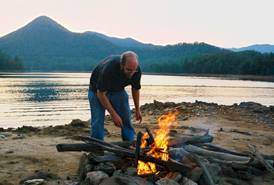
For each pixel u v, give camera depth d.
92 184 2.93
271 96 25.25
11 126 10.46
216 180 3.18
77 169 3.58
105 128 6.14
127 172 2.95
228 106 9.85
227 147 4.76
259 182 3.43
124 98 3.55
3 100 19.56
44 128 6.23
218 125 6.85
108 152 3.27
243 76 87.00
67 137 5.23
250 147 3.97
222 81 55.97
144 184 2.78
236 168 3.57
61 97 21.94
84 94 24.55
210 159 3.53
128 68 3.24
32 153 4.16
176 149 3.22
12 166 3.65
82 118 12.55
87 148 3.23
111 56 3.48
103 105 3.38
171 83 45.19
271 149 4.93
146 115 8.27
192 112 8.62
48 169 3.57
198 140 3.70
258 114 8.73
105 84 3.33
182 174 3.02
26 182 3.15
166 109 9.01
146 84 41.44
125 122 3.61
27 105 17.12
